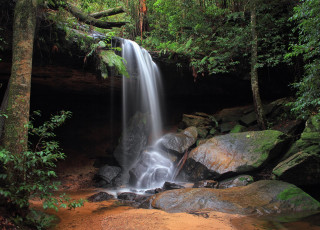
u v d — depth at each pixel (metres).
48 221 3.86
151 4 12.42
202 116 10.92
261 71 9.84
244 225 3.84
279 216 4.25
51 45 6.43
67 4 6.82
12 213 3.27
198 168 7.35
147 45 10.55
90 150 10.81
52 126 3.86
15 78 3.65
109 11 8.08
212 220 4.02
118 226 3.77
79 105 12.36
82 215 4.56
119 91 10.86
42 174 3.53
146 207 5.13
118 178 8.46
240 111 10.49
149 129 10.25
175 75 9.88
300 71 8.94
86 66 7.46
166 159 8.42
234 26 9.87
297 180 5.66
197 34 10.06
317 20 4.96
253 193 5.12
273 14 9.06
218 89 11.09
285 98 9.31
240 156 7.03
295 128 7.91
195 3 10.91
